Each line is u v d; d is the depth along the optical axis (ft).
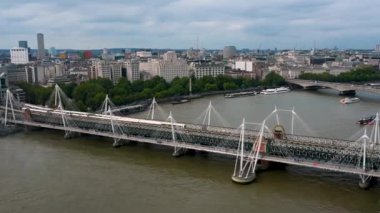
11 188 584.40
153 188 582.76
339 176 618.85
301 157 627.87
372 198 535.60
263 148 643.86
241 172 609.83
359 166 570.46
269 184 591.78
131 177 630.33
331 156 611.06
